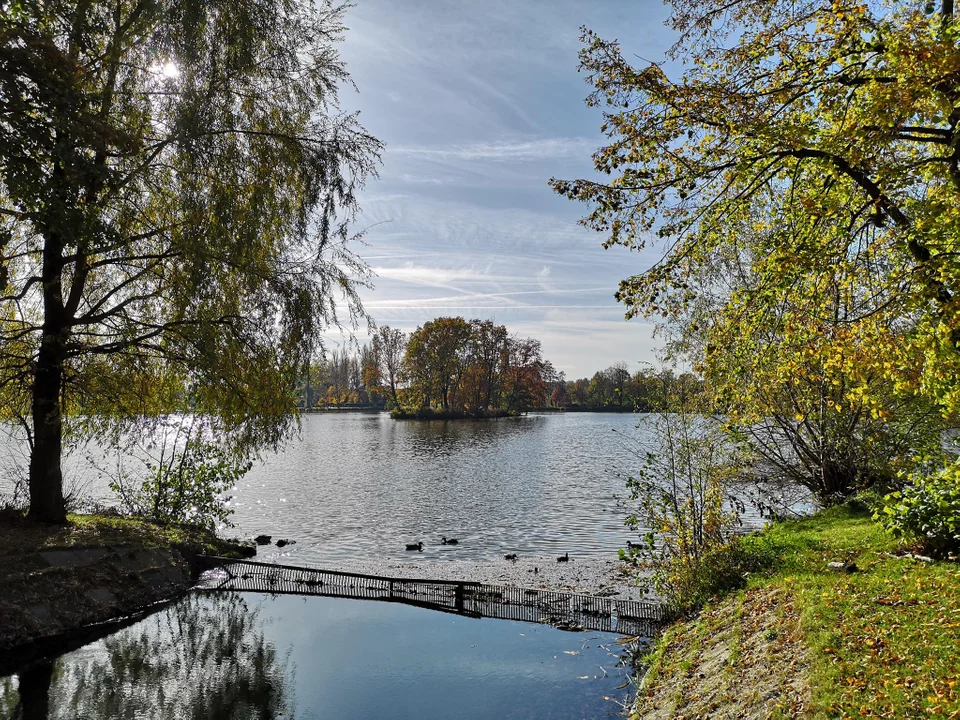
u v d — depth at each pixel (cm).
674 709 933
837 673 799
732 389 1407
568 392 16338
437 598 1619
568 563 1961
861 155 927
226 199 1506
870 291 1116
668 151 1128
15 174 1125
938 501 1175
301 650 1308
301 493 3338
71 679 1155
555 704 1058
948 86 869
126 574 1559
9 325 1708
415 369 11075
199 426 1797
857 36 986
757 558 1403
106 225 1289
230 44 1505
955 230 882
